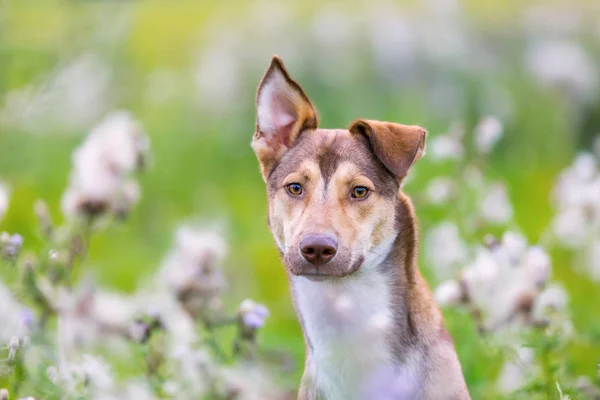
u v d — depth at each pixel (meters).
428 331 8.81
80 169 10.49
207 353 9.48
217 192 21.66
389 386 8.52
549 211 19.98
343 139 8.99
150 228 19.53
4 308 8.65
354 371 8.70
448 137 13.50
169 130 23.62
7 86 20.03
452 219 13.19
